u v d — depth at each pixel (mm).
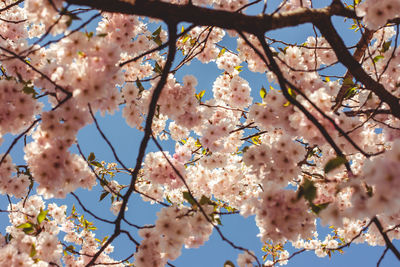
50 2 1539
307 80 2564
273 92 2402
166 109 2840
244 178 4336
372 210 1391
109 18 2879
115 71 1951
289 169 2438
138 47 3168
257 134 3666
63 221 4402
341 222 1694
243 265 2260
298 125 2061
